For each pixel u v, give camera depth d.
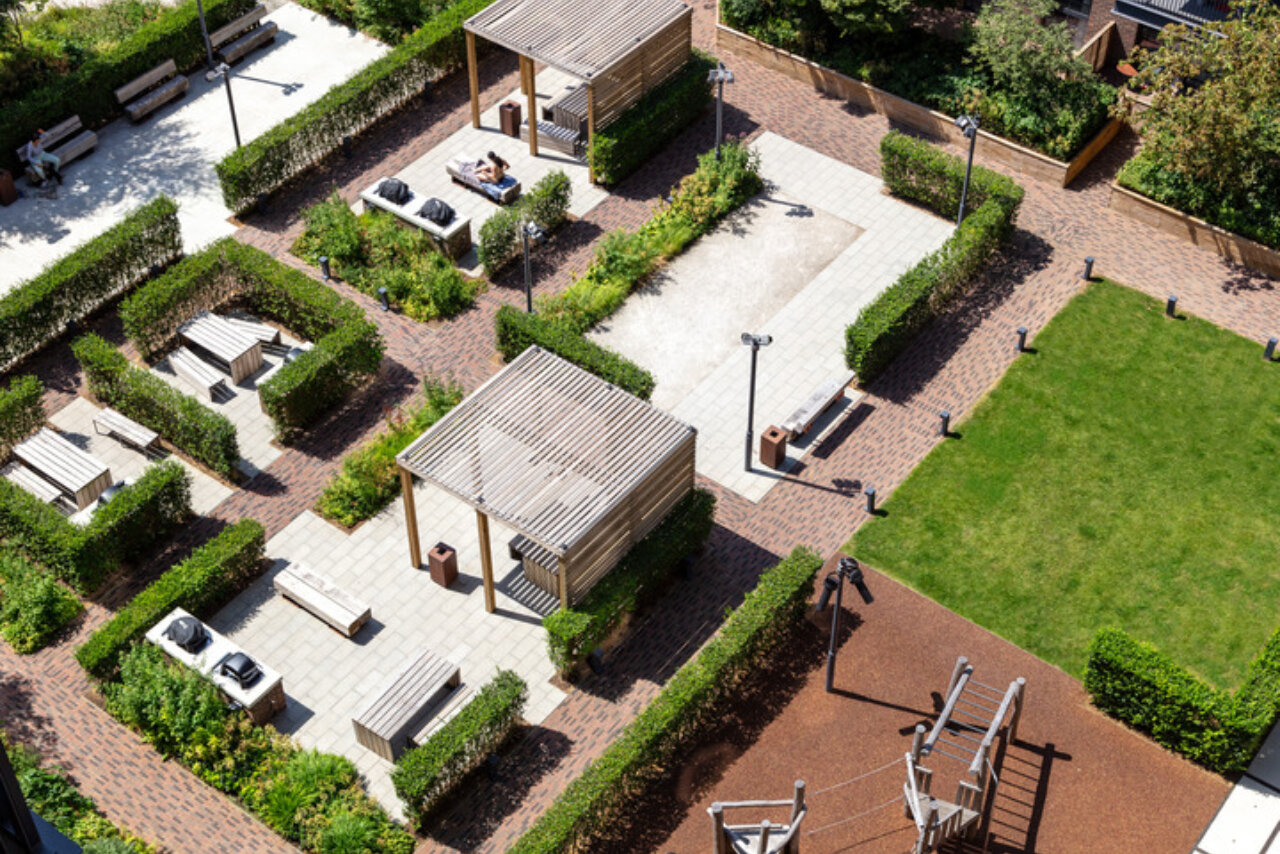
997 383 42.19
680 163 49.56
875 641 36.03
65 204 47.78
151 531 37.94
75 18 54.34
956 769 33.47
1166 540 38.03
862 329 41.34
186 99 51.62
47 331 43.00
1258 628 36.03
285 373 40.22
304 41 54.00
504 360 42.94
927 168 46.50
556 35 47.50
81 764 33.38
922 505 39.12
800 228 47.03
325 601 36.25
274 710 34.38
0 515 37.06
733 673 34.69
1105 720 34.44
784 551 38.22
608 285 44.47
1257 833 32.22
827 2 48.97
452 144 50.09
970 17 52.03
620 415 36.78
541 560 36.47
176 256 45.91
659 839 32.25
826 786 33.16
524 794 33.09
